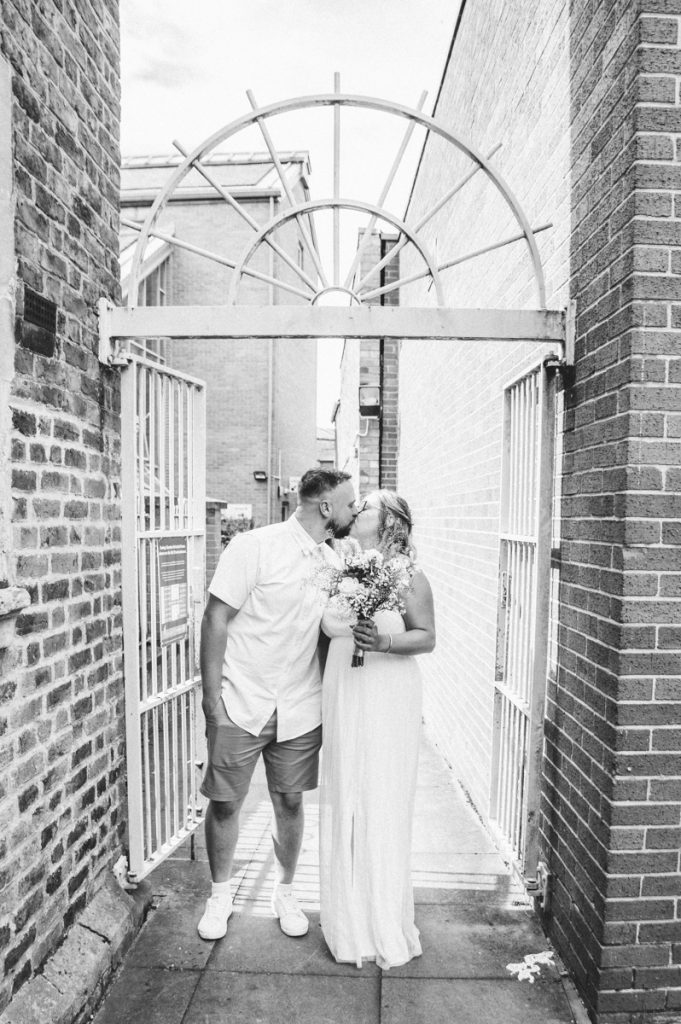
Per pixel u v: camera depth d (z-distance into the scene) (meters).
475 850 3.53
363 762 2.48
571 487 2.54
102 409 2.59
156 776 2.93
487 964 2.53
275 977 2.45
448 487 5.48
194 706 3.32
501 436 3.63
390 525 2.62
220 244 13.50
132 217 11.75
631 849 2.13
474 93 4.55
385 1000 2.34
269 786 2.73
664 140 2.03
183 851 3.38
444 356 5.70
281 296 13.98
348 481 2.65
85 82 2.49
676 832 2.13
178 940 2.65
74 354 2.37
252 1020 2.25
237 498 14.34
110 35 2.74
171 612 3.09
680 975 2.17
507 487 3.38
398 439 9.30
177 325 2.58
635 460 2.07
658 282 2.05
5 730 1.90
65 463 2.30
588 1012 2.26
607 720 2.17
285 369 15.48
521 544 3.08
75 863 2.34
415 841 3.65
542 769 2.83
